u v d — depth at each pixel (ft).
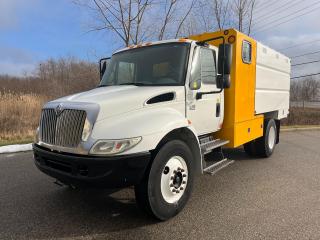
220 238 13.69
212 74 19.67
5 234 14.07
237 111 22.16
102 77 20.68
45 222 15.29
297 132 54.70
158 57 18.48
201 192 19.63
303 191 19.97
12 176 22.99
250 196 18.95
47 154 14.78
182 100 17.20
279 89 32.07
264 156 29.45
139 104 15.16
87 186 13.85
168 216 15.39
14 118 48.91
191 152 17.10
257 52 25.32
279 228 14.61
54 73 107.24
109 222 15.26
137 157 13.67
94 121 13.82
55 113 14.96
